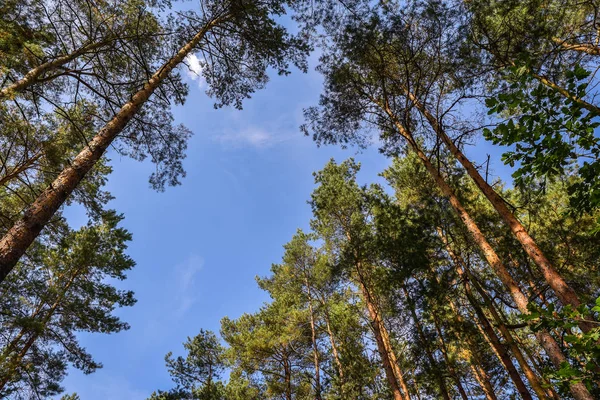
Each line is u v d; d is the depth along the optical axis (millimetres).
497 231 9242
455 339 9773
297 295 16453
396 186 13539
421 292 9039
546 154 3141
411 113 9609
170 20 8383
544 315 2574
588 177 3109
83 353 12672
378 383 13172
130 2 7328
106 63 7848
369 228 12023
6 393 10648
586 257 8586
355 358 12414
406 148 10547
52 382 11656
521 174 3350
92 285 13375
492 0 6715
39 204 4625
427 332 10891
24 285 11586
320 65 9289
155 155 9891
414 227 9594
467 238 9398
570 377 2426
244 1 8289
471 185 11578
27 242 4250
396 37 7879
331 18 8023
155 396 17750
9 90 5340
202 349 18703
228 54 9648
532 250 6090
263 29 8898
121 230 14398
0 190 9594
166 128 9695
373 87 9586
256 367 15766
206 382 18016
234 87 10250
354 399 11398
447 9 7043
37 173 9297
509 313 10211
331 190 13273
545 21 6793
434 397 13039
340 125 10031
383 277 10758
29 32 6148
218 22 9070
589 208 3197
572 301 5203
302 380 15953
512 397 11172
